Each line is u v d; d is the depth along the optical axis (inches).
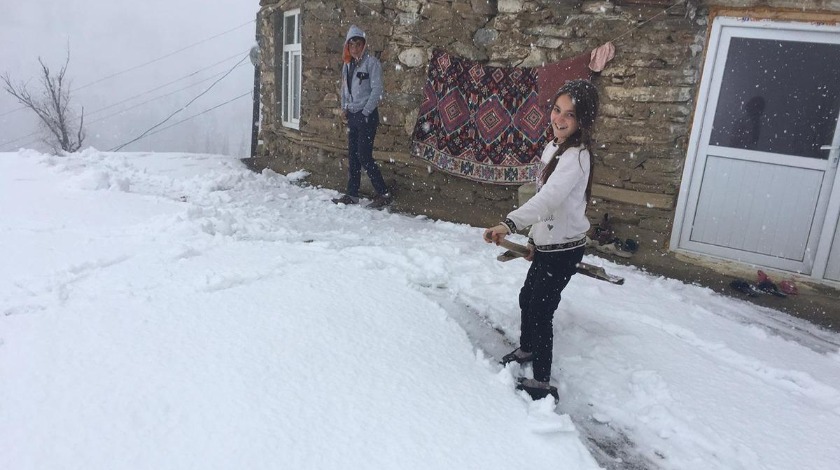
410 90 259.0
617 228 218.8
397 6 256.1
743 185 202.7
